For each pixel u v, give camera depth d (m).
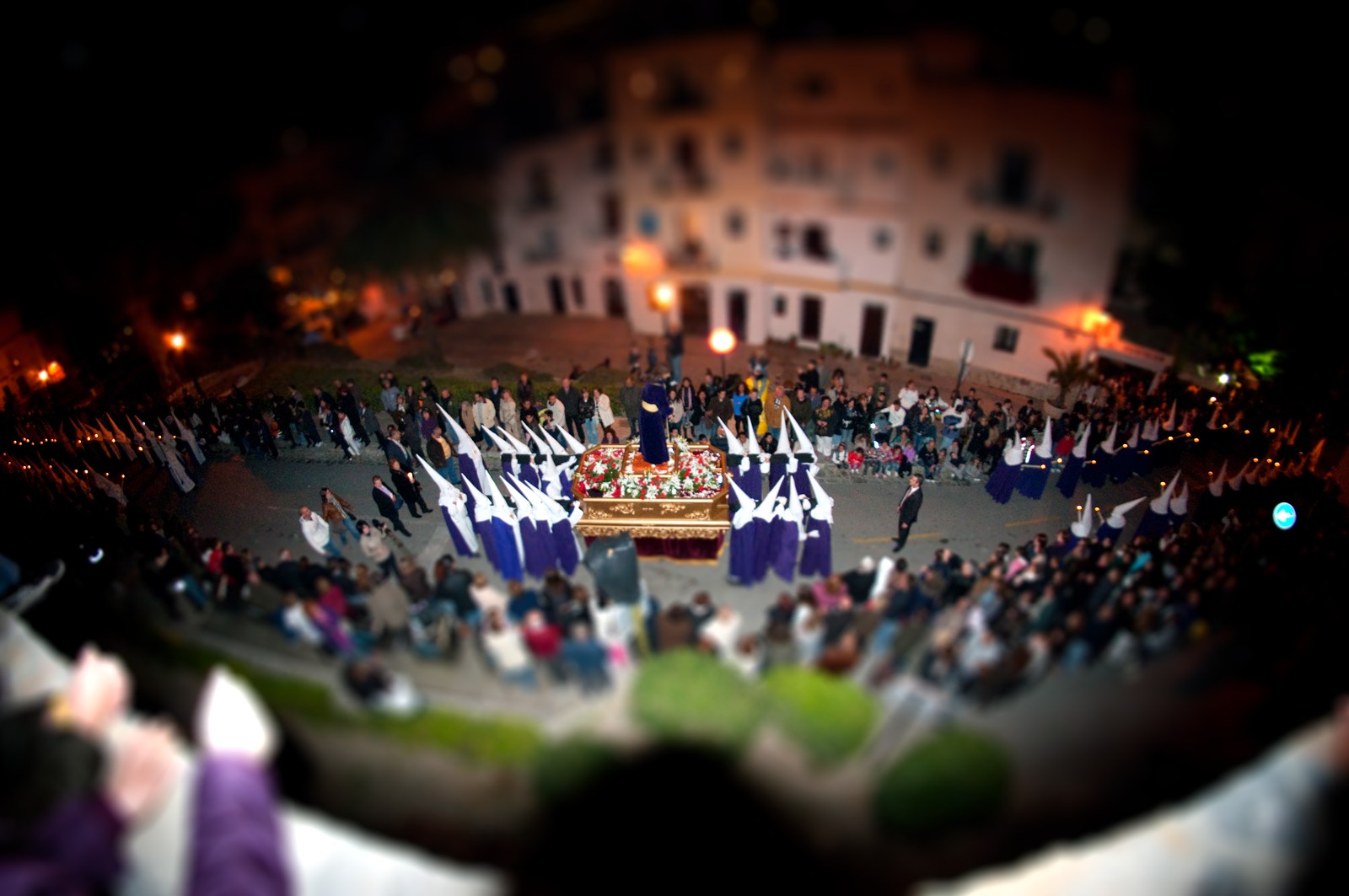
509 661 11.71
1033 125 16.20
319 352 22.41
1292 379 16.03
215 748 7.48
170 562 14.09
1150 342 17.19
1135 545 13.54
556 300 22.31
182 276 21.53
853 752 10.59
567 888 9.77
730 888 9.60
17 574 14.89
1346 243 14.64
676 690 10.92
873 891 9.55
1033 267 17.34
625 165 19.41
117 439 18.95
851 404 17.45
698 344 21.27
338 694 12.35
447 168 20.66
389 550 14.85
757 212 18.92
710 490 15.32
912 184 17.31
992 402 18.28
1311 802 8.45
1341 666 10.76
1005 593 12.55
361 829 10.63
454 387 19.61
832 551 15.92
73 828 7.01
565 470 16.00
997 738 10.80
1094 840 9.55
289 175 20.95
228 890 6.47
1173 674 11.42
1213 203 15.67
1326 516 14.66
